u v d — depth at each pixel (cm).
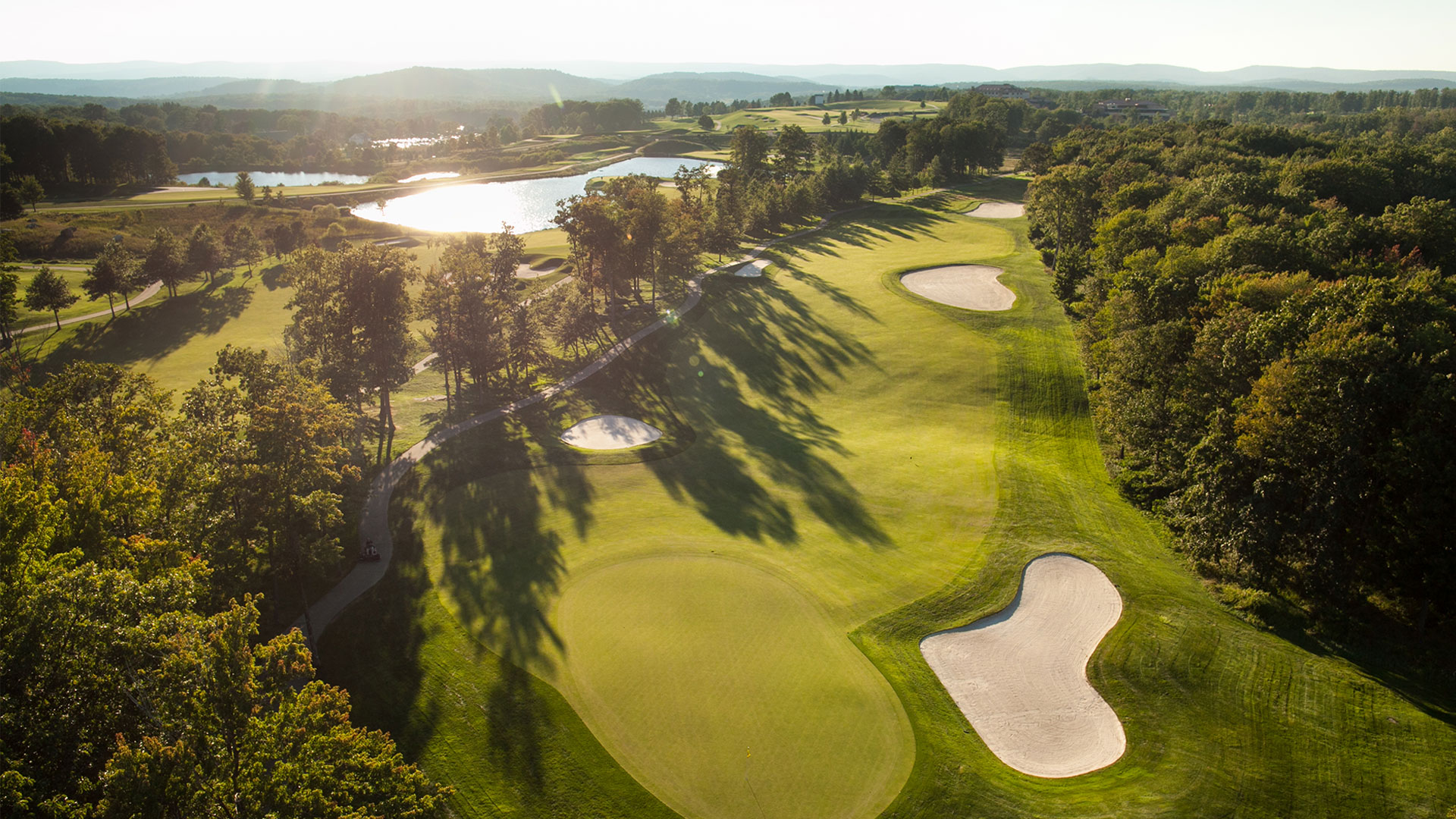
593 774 2723
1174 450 4628
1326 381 3612
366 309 5744
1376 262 6159
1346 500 3553
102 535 3041
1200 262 5712
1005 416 6019
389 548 4334
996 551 4103
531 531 4481
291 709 2122
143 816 1755
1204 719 2923
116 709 2317
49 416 4244
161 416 4409
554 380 7088
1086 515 4494
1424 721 2872
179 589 2639
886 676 3175
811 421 6238
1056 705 3042
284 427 3434
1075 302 7944
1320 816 2506
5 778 1784
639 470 5350
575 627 3516
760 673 3183
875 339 7612
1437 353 3572
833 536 4388
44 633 2200
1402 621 3475
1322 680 3097
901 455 5503
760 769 2716
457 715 3025
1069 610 3612
